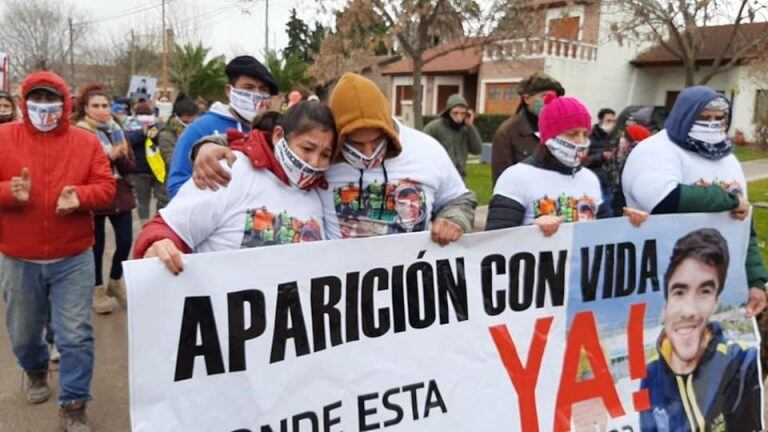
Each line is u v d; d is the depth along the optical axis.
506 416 2.54
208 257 2.03
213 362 2.07
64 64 47.56
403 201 2.33
